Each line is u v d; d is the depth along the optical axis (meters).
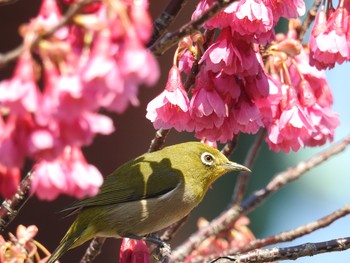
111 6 5.05
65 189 5.75
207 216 22.14
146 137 19.25
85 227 11.88
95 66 4.89
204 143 13.08
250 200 11.81
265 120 10.27
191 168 12.59
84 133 5.20
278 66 10.51
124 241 10.35
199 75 9.47
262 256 10.05
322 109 10.59
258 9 8.41
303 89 10.62
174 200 12.41
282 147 10.39
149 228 12.34
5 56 5.12
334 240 10.07
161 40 7.30
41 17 5.82
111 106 4.95
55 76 5.04
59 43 5.09
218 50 8.79
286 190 23.55
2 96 5.02
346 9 9.26
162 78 19.31
